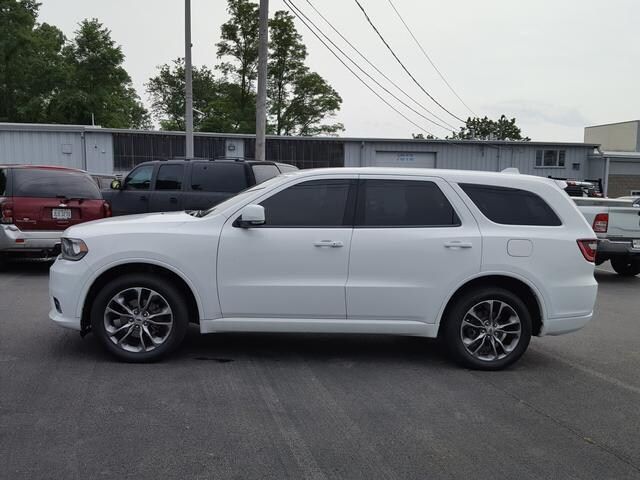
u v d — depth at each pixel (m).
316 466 3.52
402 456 3.68
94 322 5.27
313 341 6.34
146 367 5.26
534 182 5.62
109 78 52.78
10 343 5.89
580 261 5.52
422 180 5.52
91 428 3.94
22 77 51.62
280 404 4.48
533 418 4.38
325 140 31.94
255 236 5.28
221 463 3.52
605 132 57.62
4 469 3.37
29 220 9.70
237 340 6.27
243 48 49.62
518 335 5.45
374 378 5.18
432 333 5.41
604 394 4.95
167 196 11.52
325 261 5.30
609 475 3.52
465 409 4.51
